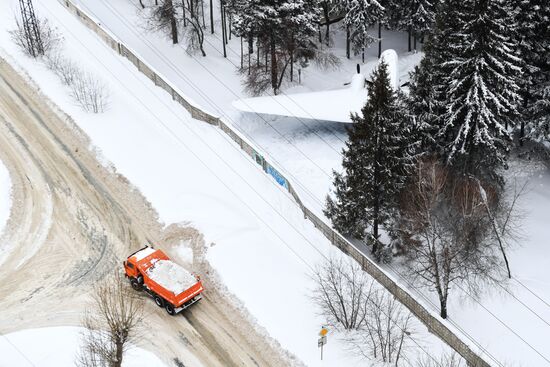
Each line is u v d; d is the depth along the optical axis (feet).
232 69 265.34
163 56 263.29
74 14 241.96
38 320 138.82
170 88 205.57
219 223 163.02
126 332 116.37
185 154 185.57
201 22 287.07
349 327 136.87
